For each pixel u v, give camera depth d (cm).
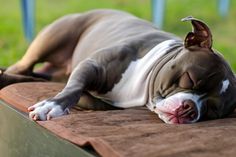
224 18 1344
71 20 655
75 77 504
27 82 595
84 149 373
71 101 479
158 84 478
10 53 1035
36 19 1244
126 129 405
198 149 360
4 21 1221
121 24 597
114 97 522
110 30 596
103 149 359
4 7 1340
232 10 1403
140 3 1440
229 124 438
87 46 609
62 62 657
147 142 371
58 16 1291
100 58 524
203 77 449
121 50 523
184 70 457
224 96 457
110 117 447
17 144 472
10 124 488
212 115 458
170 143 371
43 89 544
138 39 538
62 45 650
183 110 439
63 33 648
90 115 450
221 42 1187
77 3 1413
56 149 403
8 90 535
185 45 473
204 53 459
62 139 396
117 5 1416
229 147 368
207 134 396
